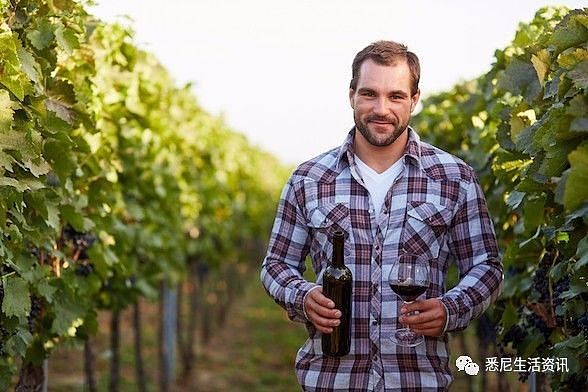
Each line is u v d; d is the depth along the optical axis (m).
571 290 3.17
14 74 3.26
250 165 15.22
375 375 3.28
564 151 2.96
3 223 3.26
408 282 3.13
